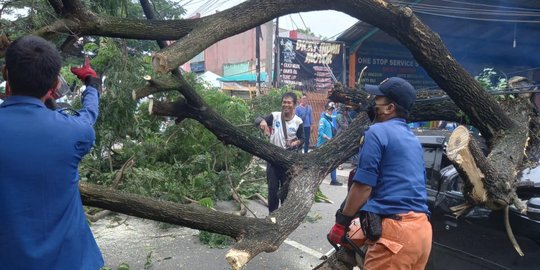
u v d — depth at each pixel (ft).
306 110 33.99
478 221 9.79
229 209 20.84
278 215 9.98
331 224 18.43
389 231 7.44
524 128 11.12
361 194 7.57
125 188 18.53
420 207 7.64
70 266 5.42
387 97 8.05
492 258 9.48
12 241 5.06
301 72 47.14
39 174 5.18
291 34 60.80
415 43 10.32
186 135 21.47
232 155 21.03
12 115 5.28
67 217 5.47
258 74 49.08
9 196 5.07
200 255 14.79
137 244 15.93
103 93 17.66
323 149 13.20
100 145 20.12
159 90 11.41
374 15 10.23
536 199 8.94
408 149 7.69
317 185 12.33
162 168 21.09
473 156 8.27
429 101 13.38
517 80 13.12
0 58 9.62
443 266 10.78
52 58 5.55
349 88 13.78
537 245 8.54
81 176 21.01
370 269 7.70
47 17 10.69
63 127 5.50
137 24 10.20
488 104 10.82
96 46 18.39
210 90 22.58
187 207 9.35
